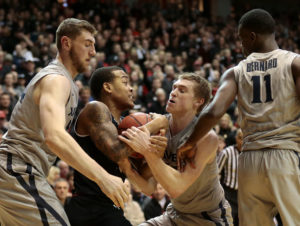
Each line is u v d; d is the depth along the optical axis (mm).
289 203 2426
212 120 2510
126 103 2879
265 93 2561
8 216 2447
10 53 10492
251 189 2559
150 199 5922
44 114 2279
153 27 14445
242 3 20562
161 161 2613
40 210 2398
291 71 2529
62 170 6371
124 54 11055
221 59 12922
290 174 2445
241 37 2752
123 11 14758
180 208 3061
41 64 9797
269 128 2521
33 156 2521
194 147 2732
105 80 2855
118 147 2477
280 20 19406
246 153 2588
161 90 8805
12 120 2574
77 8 13992
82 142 2648
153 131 2623
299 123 2525
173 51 13336
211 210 3041
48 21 12414
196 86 2889
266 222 2564
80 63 2637
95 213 2639
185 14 16953
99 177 2223
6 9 12148
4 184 2432
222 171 5121
